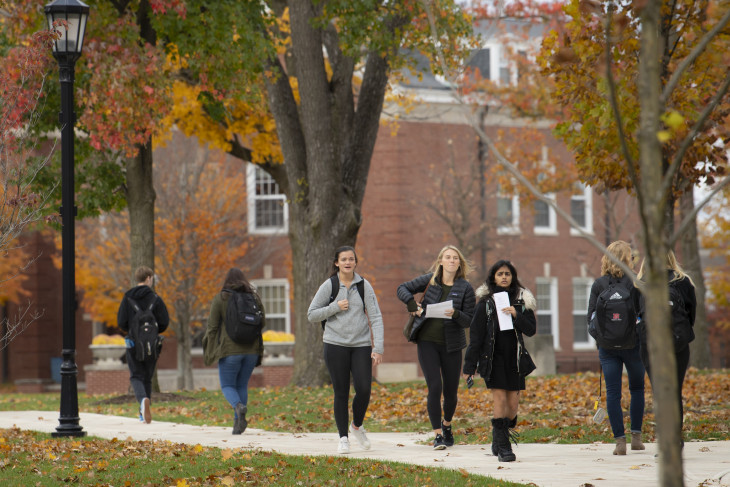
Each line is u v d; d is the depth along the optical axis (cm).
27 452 2127
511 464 1830
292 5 3878
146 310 2748
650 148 821
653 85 823
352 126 4081
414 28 3606
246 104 4616
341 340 2048
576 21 2100
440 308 2042
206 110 4653
